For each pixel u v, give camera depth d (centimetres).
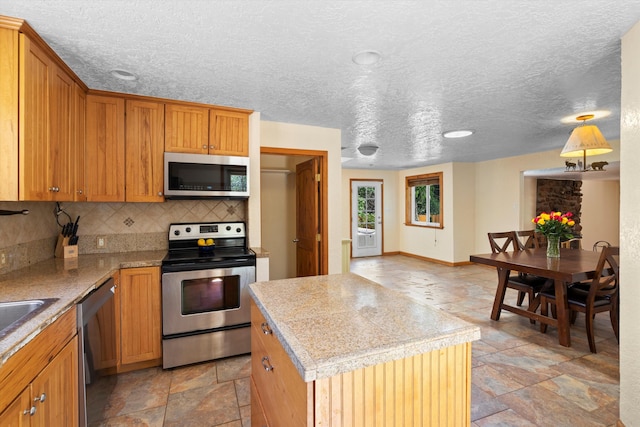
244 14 152
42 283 179
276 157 474
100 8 147
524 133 396
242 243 319
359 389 95
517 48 185
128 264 241
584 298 296
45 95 182
